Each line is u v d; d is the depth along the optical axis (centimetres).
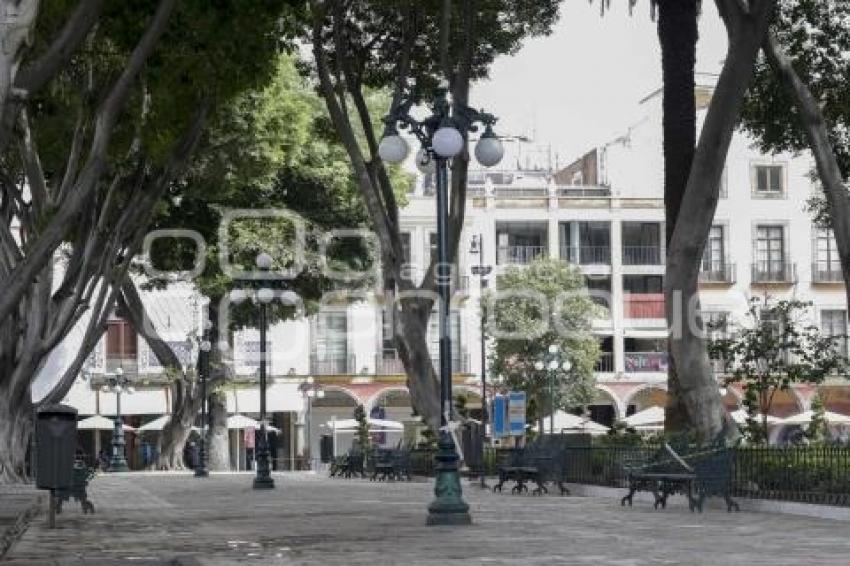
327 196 4978
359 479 4100
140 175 2762
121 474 4897
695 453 2161
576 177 7681
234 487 3372
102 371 6384
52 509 1858
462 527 1755
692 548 1406
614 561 1260
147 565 1259
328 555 1360
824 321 7056
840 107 2775
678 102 2727
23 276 1599
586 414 6112
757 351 3012
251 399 6606
